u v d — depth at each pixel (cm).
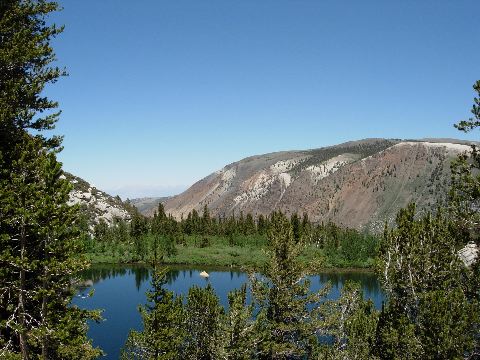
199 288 3466
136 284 9775
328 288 3088
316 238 16300
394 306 2878
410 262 2798
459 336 2245
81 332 2175
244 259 13450
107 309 7425
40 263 2017
